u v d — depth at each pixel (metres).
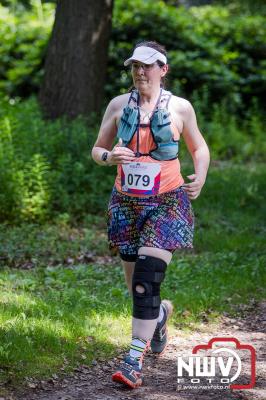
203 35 35.12
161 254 9.08
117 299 12.72
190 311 12.50
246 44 34.81
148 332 9.09
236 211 21.25
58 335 10.30
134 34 33.28
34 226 18.59
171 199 9.20
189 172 22.56
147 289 9.00
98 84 24.08
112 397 8.68
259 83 33.88
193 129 9.56
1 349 9.24
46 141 20.70
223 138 30.08
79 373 9.42
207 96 31.38
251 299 13.52
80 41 23.56
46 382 8.98
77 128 21.77
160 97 9.35
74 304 12.16
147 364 10.05
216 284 14.01
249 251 17.00
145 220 9.22
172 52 32.66
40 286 13.49
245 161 29.25
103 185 20.59
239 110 33.50
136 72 9.21
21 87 31.58
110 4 24.09
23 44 32.34
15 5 38.38
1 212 18.91
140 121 9.20
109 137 9.70
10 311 11.12
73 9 23.58
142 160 9.17
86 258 16.48
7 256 16.08
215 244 17.61
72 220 19.41
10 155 19.39
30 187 19.56
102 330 10.85
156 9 33.62
